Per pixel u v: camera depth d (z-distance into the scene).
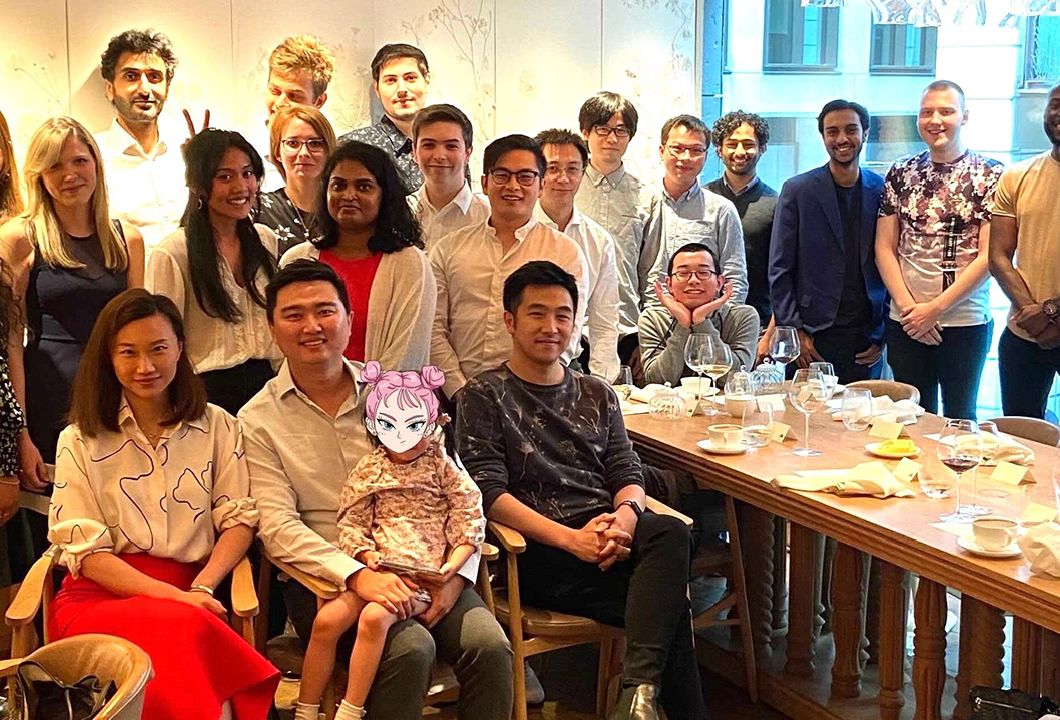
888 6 4.58
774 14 5.85
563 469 3.12
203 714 2.38
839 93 5.81
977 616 2.77
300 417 2.88
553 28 5.45
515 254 3.64
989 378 5.68
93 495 2.70
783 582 3.59
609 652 3.24
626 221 4.80
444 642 2.74
